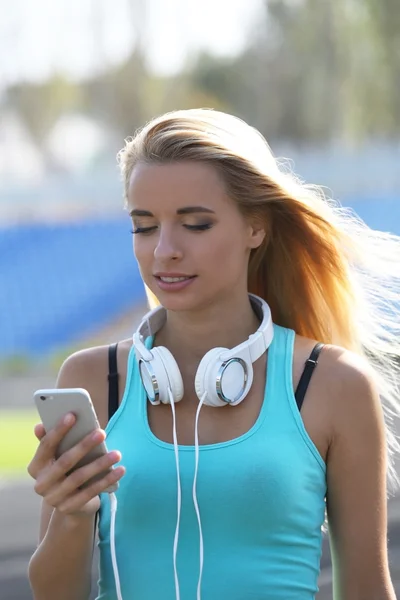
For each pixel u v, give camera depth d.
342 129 72.62
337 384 4.53
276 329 4.75
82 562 4.54
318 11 72.56
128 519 4.43
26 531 14.27
